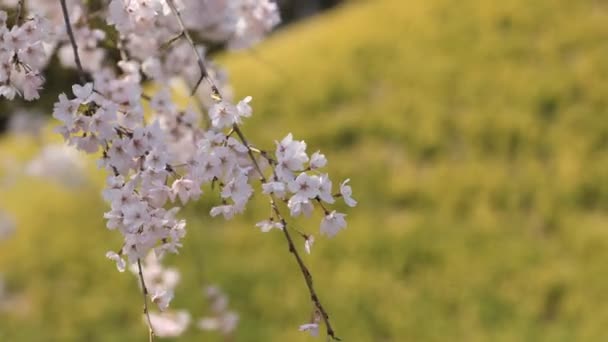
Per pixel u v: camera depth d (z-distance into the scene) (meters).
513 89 6.94
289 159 1.21
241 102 1.23
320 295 5.32
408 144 6.70
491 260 5.44
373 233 5.78
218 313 3.39
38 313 5.68
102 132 1.25
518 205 5.92
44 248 6.25
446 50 7.73
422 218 5.92
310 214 1.24
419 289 5.34
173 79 2.01
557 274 5.23
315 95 7.43
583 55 7.21
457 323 5.04
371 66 7.78
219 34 2.04
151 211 1.24
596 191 5.89
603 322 4.87
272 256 5.69
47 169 5.48
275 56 8.42
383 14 8.80
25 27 1.34
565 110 6.65
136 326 5.45
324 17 11.23
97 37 1.81
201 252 5.62
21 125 5.43
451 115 6.88
